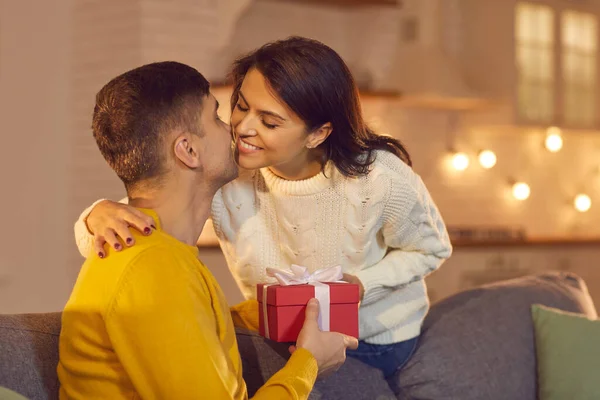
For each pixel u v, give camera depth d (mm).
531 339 2646
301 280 1846
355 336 1822
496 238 6625
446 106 6645
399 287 2248
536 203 7348
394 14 6367
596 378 2502
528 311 2701
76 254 5133
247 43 5887
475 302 2680
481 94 6547
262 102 1820
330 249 2166
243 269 2236
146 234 1516
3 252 4957
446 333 2549
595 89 7215
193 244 1660
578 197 7535
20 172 5012
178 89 1592
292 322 1785
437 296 5902
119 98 1584
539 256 6363
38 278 5086
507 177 7176
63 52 5133
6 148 4961
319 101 1844
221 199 2178
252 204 2164
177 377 1405
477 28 6660
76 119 5117
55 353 1822
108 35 4922
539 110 6801
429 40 6402
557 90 6914
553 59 6891
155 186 1604
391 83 6348
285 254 2193
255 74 1838
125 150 1582
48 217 5113
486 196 7062
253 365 2150
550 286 2840
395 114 6574
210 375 1421
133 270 1449
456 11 6711
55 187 5133
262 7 5977
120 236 1499
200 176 1640
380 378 2361
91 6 5012
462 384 2451
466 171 6945
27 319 1860
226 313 1625
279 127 1841
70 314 1545
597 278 6723
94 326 1488
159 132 1575
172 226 1610
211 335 1462
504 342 2588
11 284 4988
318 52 1853
